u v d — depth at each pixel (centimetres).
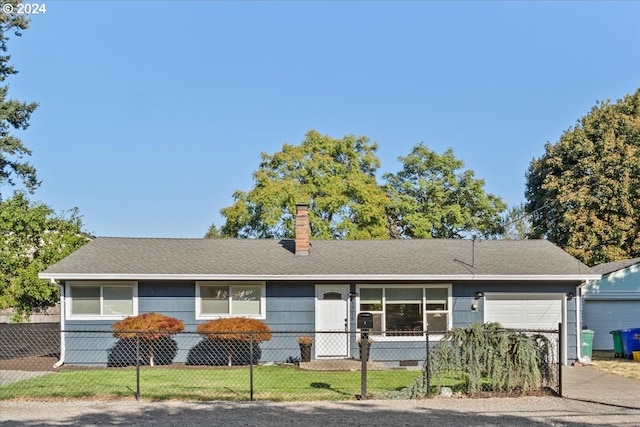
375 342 2281
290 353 2283
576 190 4103
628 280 3067
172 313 2261
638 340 2522
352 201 4194
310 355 2236
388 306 2331
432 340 2298
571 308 2358
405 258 2458
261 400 1434
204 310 2281
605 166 4059
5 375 1853
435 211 4528
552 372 1526
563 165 4300
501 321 2344
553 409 1335
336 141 4300
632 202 3956
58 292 2792
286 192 3969
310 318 2306
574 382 1803
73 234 2867
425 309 2333
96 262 2280
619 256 3900
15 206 2842
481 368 1485
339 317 2320
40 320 2817
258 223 4081
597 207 4028
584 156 4175
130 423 1188
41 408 1327
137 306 2244
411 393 1475
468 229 4606
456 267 2358
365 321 1521
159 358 2211
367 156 4400
